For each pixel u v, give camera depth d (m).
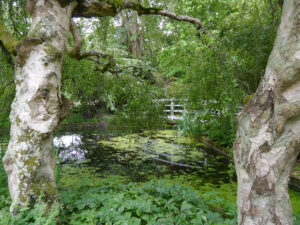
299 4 1.05
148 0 3.32
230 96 3.26
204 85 3.79
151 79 4.34
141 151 6.37
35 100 1.83
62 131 9.77
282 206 1.18
